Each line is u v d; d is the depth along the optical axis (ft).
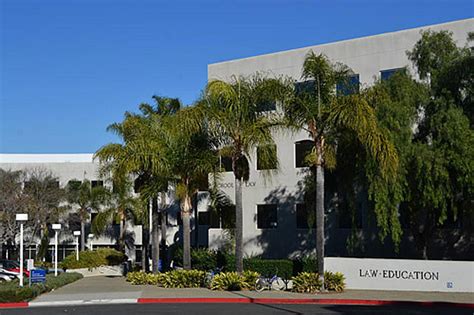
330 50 129.18
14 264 145.38
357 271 86.22
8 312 68.03
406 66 104.42
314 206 104.94
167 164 94.63
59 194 192.13
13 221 175.01
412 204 93.35
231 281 86.69
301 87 83.15
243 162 88.28
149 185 100.32
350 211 105.19
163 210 135.13
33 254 206.08
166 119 101.19
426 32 101.24
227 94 84.38
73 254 170.09
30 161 224.53
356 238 107.86
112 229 215.92
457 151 85.51
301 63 132.46
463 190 87.40
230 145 88.53
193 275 93.81
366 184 96.48
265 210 136.15
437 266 82.38
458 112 87.04
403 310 64.23
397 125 88.69
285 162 133.28
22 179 192.13
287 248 131.64
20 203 176.65
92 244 215.51
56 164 219.00
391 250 115.96
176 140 93.76
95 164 217.77
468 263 81.10
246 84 86.43
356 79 120.78
